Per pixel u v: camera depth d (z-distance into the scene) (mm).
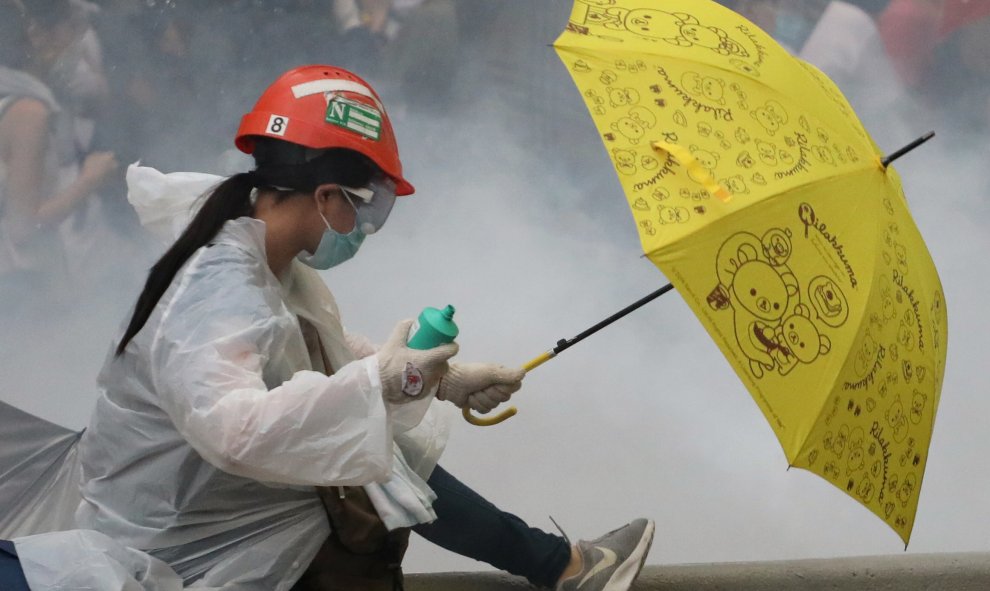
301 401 6605
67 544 6953
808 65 8633
